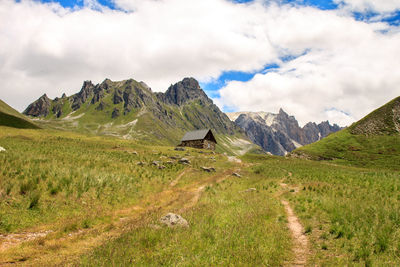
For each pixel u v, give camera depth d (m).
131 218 17.47
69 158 33.00
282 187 31.31
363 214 14.08
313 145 119.06
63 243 12.12
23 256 10.38
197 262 9.02
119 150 59.59
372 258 8.96
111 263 8.84
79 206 18.05
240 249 10.24
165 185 30.00
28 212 15.38
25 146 43.75
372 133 114.31
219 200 22.17
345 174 37.47
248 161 76.19
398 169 73.69
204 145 100.06
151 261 9.09
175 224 13.55
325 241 11.64
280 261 9.45
